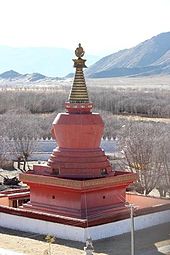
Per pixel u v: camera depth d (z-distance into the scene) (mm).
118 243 50438
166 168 83625
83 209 53844
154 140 88438
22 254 46250
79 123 55281
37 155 120000
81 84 57125
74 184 53312
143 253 47500
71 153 55969
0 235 53438
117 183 56438
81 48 57438
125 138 95688
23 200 62812
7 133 120250
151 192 88938
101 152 56906
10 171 108500
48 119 145750
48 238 46938
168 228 56344
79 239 50844
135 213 55562
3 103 191000
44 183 55812
